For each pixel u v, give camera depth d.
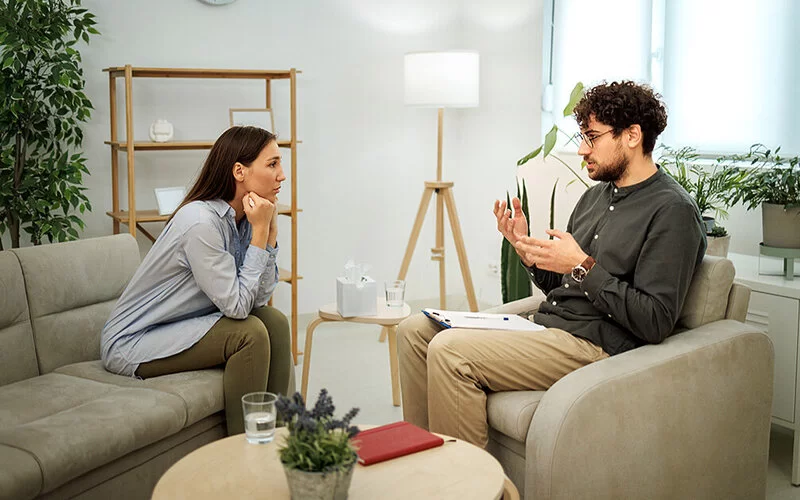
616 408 2.11
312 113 4.62
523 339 2.35
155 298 2.55
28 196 3.62
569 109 3.26
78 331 2.68
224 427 2.52
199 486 1.68
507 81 4.68
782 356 2.71
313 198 4.70
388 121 4.87
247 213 2.56
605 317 2.41
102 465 2.09
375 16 4.74
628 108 2.35
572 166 3.82
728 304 2.46
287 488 1.67
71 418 2.08
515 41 4.59
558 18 4.33
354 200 4.83
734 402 2.34
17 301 2.49
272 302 4.64
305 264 4.72
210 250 2.47
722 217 3.45
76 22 3.64
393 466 1.79
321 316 3.25
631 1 3.93
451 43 5.00
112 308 2.81
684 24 3.72
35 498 1.91
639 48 3.91
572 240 2.37
